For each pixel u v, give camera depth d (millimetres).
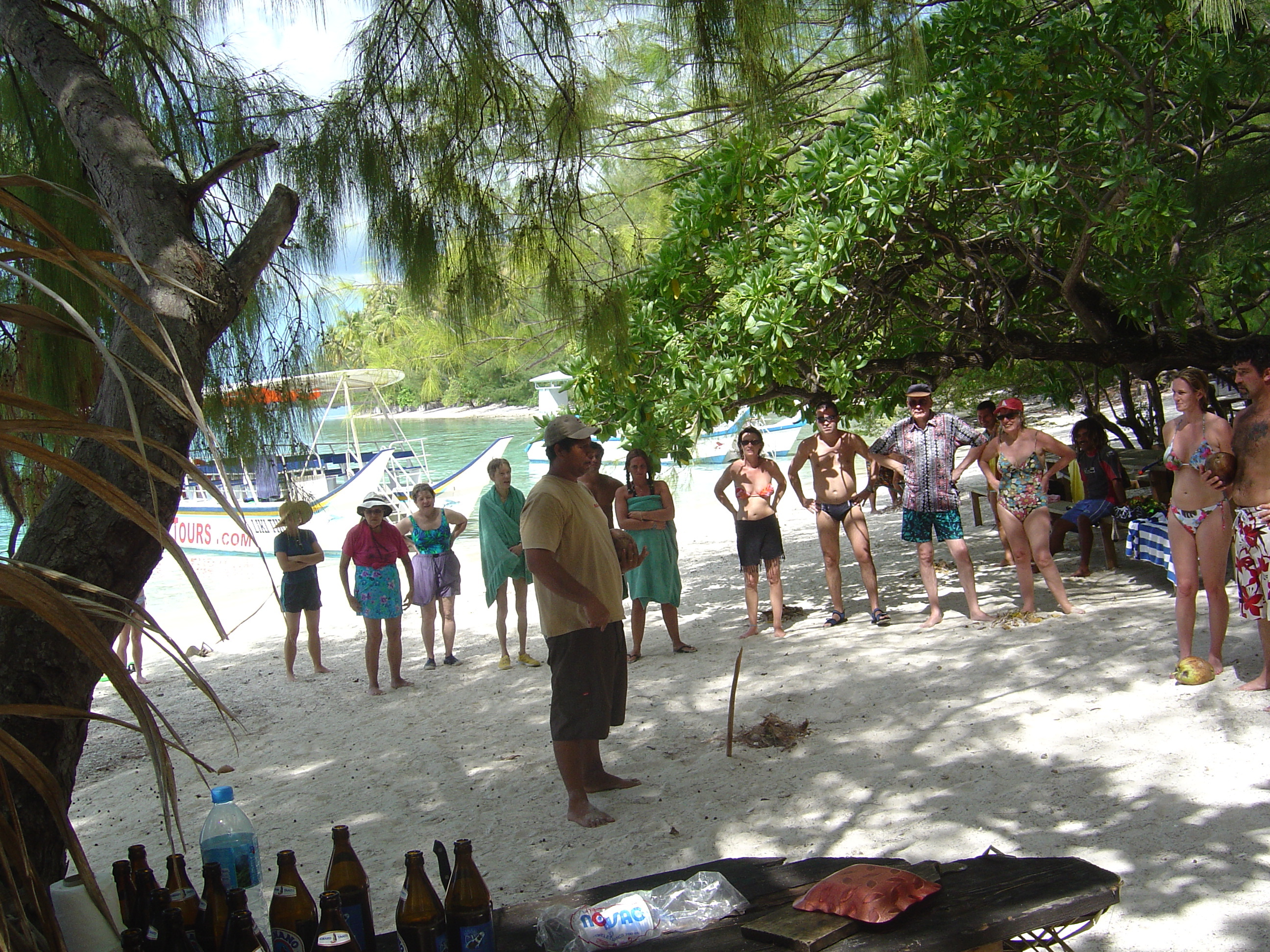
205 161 4668
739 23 4574
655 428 8211
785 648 7688
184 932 2031
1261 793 4047
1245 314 12438
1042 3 8227
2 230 3832
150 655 10727
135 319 2820
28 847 2232
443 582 8695
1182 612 5578
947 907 2393
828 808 4559
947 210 8117
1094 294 8945
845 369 8109
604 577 4832
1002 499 7512
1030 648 6641
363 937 2432
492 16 4672
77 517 2512
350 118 4641
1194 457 5398
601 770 5164
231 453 4531
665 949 2404
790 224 8203
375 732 6895
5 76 4129
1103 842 3848
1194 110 7355
